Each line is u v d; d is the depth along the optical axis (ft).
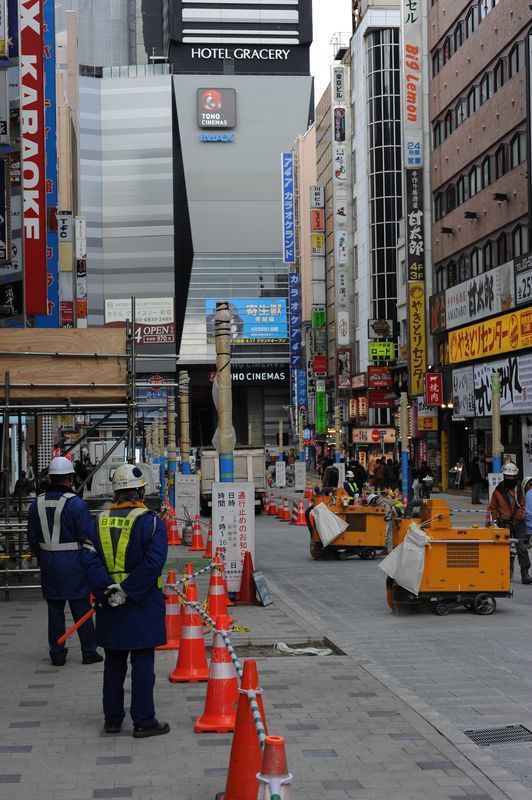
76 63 400.26
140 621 25.55
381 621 47.37
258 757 19.86
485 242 171.94
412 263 197.57
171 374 467.52
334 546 78.64
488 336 161.89
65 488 36.01
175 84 486.38
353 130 316.81
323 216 347.77
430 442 200.44
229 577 52.03
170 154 482.28
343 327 312.50
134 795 21.02
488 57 168.35
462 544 48.70
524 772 23.26
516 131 156.76
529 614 48.75
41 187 89.45
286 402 497.05
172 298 467.11
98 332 51.70
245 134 488.85
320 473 275.39
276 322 482.28
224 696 26.45
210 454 148.36
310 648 39.60
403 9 202.08
